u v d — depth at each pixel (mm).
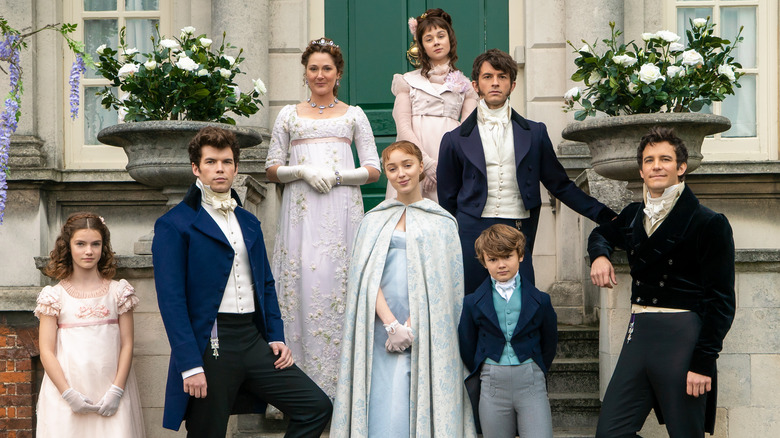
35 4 5375
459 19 5480
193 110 3945
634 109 3748
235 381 3041
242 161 4988
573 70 5168
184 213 3066
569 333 4441
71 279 3318
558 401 4020
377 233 3234
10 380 4934
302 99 5402
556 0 5324
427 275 3143
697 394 2875
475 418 3217
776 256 3660
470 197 3527
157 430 3738
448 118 4113
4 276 5148
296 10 5398
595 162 3818
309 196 3842
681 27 5371
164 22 5508
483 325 3145
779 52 5305
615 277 3469
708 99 3748
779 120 5297
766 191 5035
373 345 3154
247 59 5180
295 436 3109
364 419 3062
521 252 3121
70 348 3215
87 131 5512
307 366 3791
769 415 3682
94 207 5340
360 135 3963
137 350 3754
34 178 5129
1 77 5273
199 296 3018
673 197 2916
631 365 3010
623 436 2965
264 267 3236
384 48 5500
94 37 5523
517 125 3590
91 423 3203
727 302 2861
